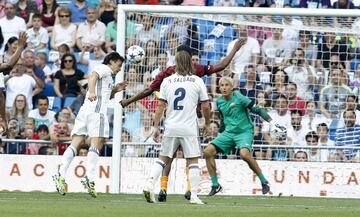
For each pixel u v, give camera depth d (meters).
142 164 45.62
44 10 59.28
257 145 47.25
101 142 37.06
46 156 46.19
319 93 50.19
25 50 57.59
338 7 59.69
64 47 58.06
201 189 45.75
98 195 40.56
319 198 43.62
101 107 36.88
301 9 45.22
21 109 54.25
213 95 49.25
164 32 47.19
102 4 59.09
